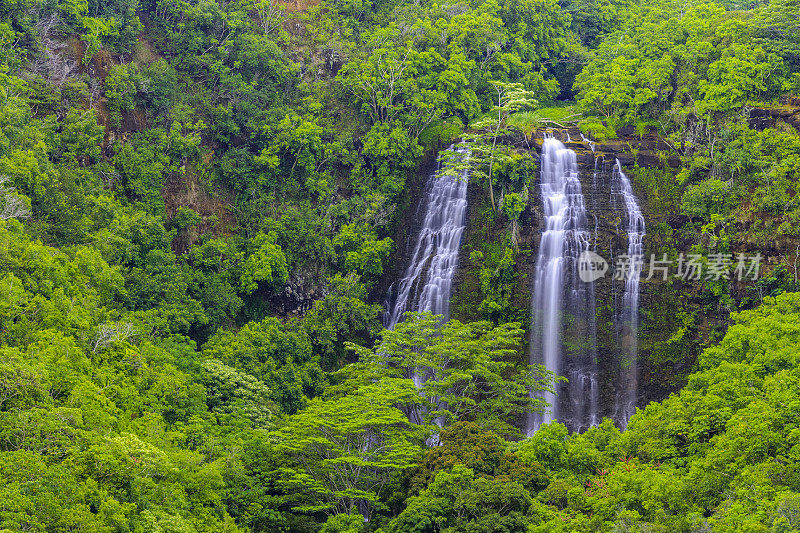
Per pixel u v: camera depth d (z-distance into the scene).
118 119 77.69
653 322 79.69
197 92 85.56
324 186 85.31
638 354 79.44
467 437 54.47
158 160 78.12
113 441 43.31
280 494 56.19
